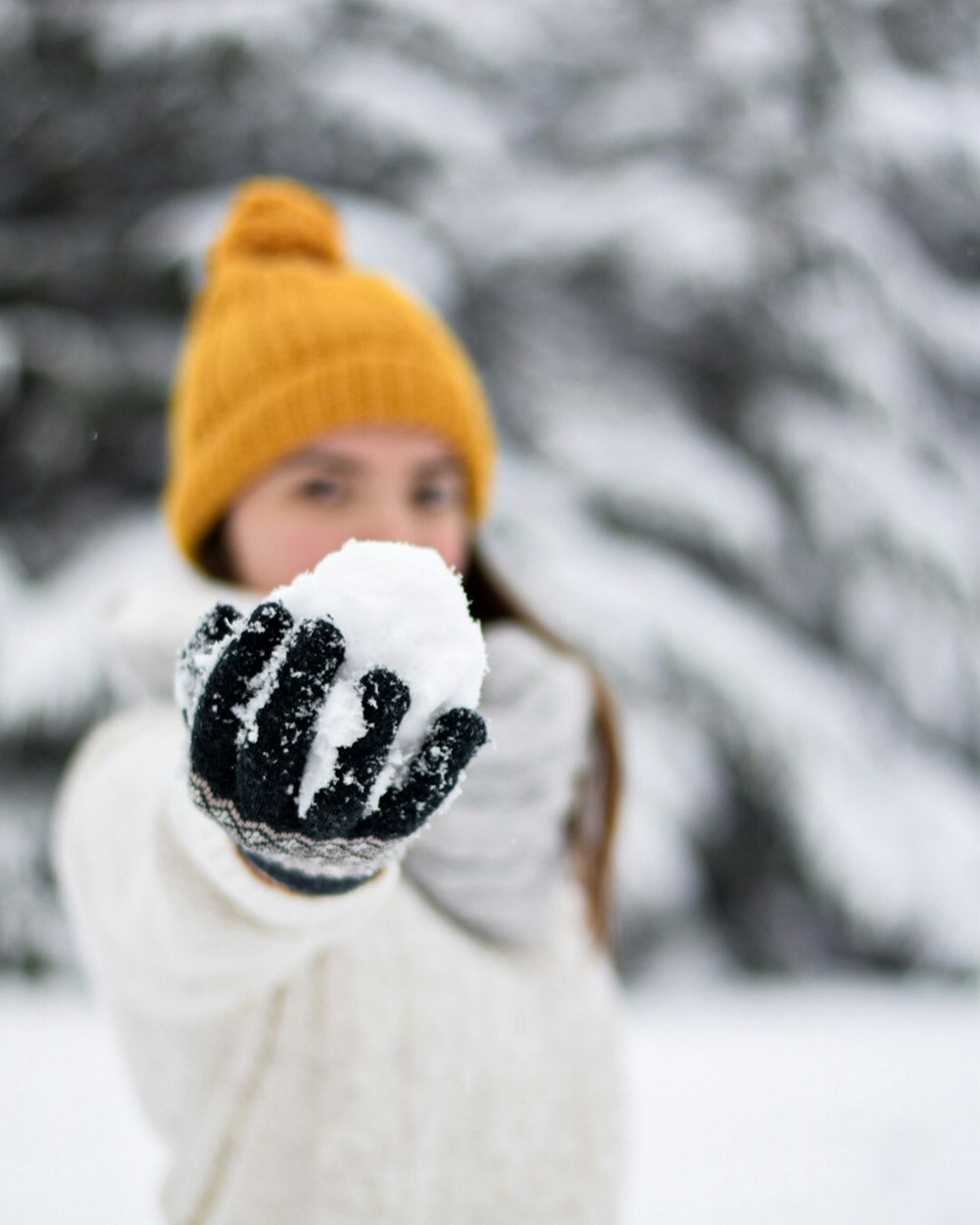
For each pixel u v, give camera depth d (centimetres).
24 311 542
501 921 89
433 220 591
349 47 595
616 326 667
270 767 42
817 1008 478
